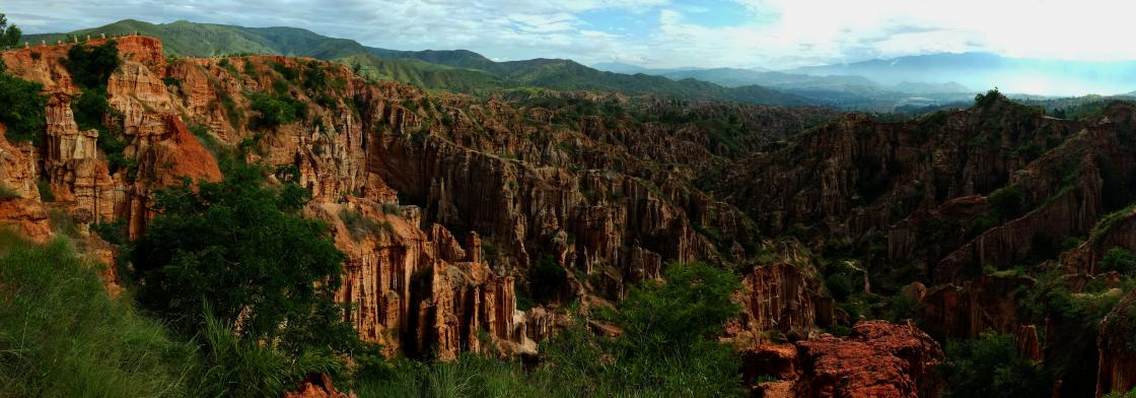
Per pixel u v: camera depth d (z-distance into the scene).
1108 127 120.38
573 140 169.75
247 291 23.91
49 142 41.34
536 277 93.75
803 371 20.55
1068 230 107.25
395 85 136.75
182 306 22.92
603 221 106.00
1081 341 44.88
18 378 12.94
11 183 31.30
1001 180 134.25
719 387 25.36
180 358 16.83
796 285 88.62
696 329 32.38
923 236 122.75
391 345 50.50
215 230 26.33
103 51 61.41
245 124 77.94
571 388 24.33
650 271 103.88
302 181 79.81
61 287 16.64
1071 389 42.94
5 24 76.06
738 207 160.38
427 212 109.31
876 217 137.00
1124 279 57.09
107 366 14.29
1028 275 79.25
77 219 34.91
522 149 147.38
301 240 28.59
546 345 29.78
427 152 114.50
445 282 55.78
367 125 116.19
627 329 32.34
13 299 14.84
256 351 17.19
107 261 28.06
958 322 73.69
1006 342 51.03
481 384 22.03
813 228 143.00
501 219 104.00
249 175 45.28
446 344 52.91
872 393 16.59
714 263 113.06
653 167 167.00
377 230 53.16
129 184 43.94
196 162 46.97
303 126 95.62
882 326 22.84
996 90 150.88
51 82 57.97
